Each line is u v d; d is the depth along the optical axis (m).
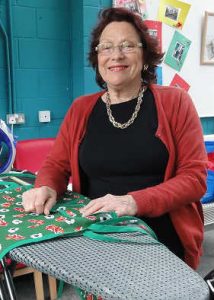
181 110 1.19
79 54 2.46
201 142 1.19
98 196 1.24
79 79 2.51
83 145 1.25
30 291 2.08
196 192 1.12
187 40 2.79
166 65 2.74
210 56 2.93
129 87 1.25
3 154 1.96
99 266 0.70
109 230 0.87
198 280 0.65
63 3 2.46
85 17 2.38
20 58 2.37
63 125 1.34
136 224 0.94
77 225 0.89
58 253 0.76
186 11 2.73
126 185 1.20
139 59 1.24
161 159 1.17
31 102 2.46
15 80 2.38
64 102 2.59
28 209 1.01
